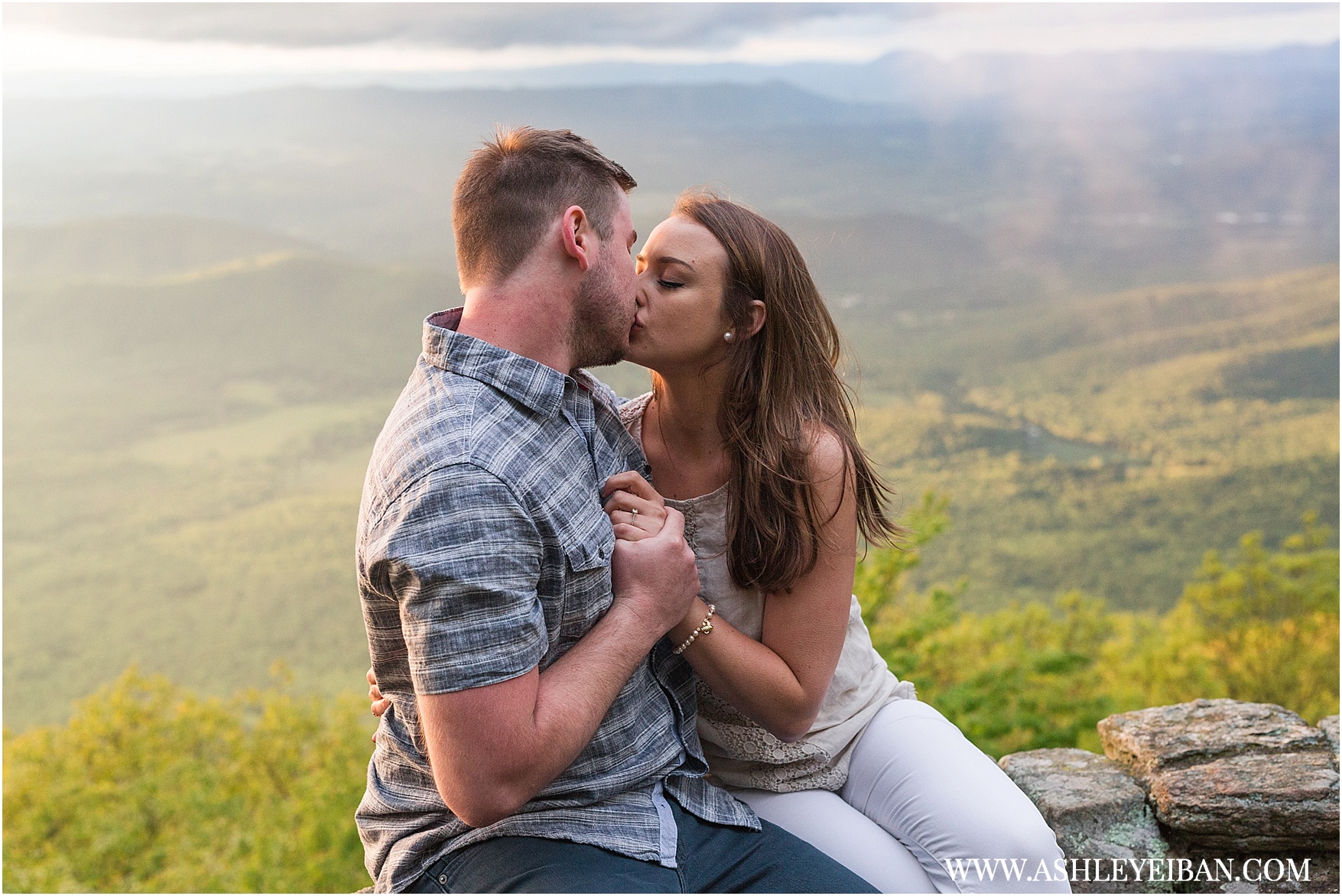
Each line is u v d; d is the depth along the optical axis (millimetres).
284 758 22516
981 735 6520
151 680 24750
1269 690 13688
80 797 22359
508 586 1160
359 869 16547
